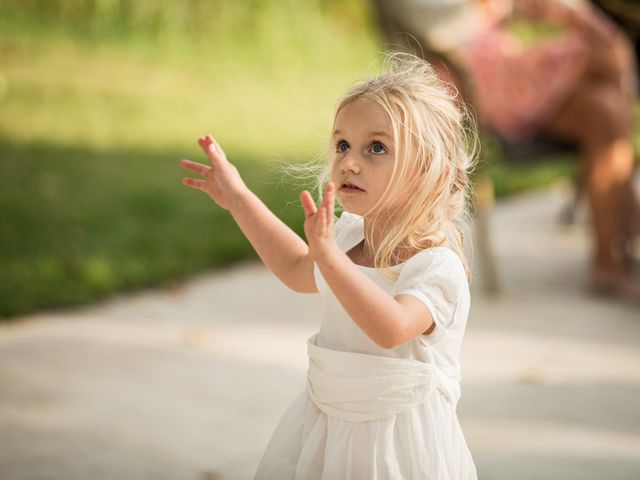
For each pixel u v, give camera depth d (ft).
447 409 9.53
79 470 14.42
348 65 58.70
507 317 22.58
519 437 15.83
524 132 23.47
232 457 15.03
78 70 47.44
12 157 34.60
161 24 54.49
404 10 22.35
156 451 15.17
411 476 9.18
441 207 9.55
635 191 24.35
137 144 38.45
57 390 17.49
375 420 9.23
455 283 9.11
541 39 55.16
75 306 22.36
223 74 52.34
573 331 21.68
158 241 27.50
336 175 9.49
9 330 20.67
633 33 26.27
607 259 24.61
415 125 9.25
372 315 8.51
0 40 49.03
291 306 23.27
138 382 18.03
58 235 27.12
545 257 28.43
